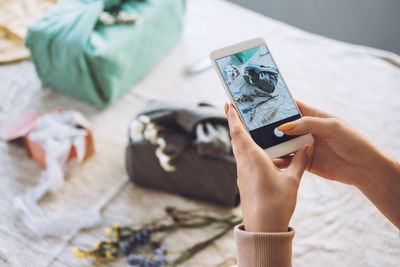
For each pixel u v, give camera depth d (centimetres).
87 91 138
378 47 199
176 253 102
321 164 76
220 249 102
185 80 155
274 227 56
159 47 156
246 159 62
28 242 104
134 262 95
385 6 214
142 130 109
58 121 122
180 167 108
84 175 122
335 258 98
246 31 172
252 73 76
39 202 114
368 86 145
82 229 107
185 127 107
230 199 110
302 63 155
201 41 169
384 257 98
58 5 141
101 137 134
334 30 207
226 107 68
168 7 151
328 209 109
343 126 66
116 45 131
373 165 67
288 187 59
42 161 122
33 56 139
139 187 119
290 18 214
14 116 138
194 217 110
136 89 151
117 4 141
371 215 107
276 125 73
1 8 162
